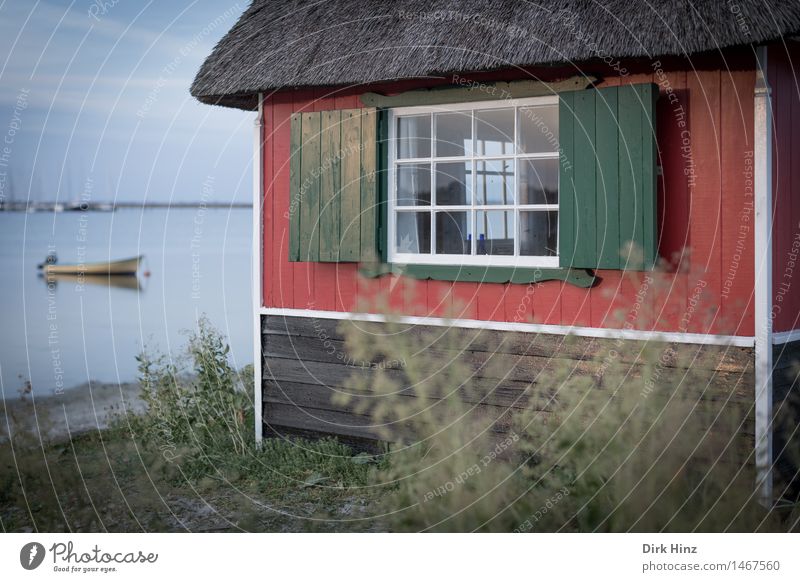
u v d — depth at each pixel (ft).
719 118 17.39
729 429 17.19
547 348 19.56
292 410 23.40
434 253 21.50
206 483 20.84
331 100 22.50
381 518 17.83
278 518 18.40
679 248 17.90
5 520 18.38
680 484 15.52
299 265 23.26
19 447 22.89
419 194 21.85
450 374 20.86
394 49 20.56
